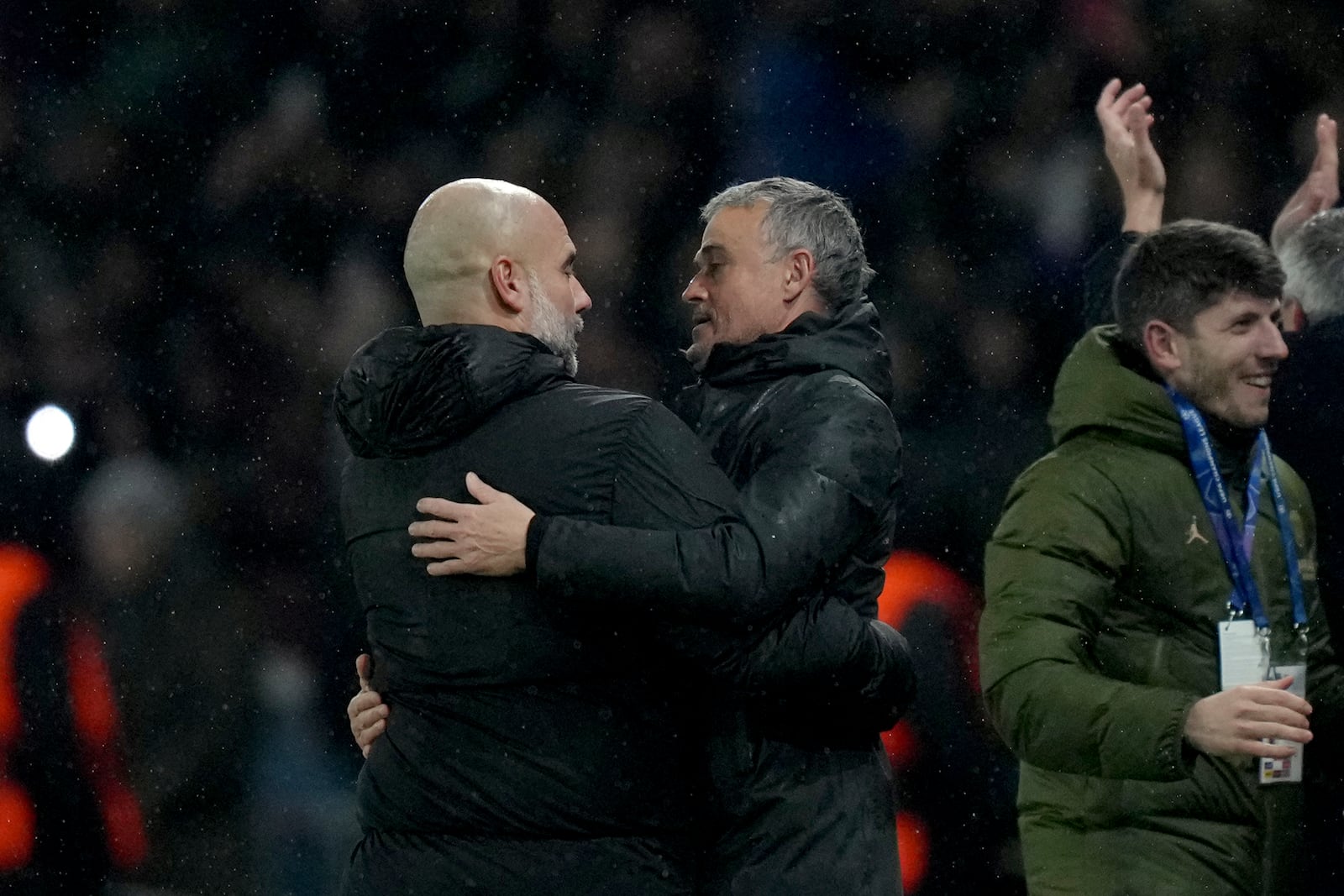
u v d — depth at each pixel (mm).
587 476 9156
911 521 23531
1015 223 26406
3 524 22000
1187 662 10609
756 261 10242
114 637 20703
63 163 27703
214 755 19734
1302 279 11844
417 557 9344
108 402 26078
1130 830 10633
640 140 27000
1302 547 11305
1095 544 10516
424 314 9656
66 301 27062
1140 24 26969
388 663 9562
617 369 25750
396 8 27531
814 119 26938
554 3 27328
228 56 27875
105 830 18172
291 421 25734
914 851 16938
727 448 9984
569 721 9148
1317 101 27141
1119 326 11070
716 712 9711
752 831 9648
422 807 9305
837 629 9328
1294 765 10633
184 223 27469
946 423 25047
